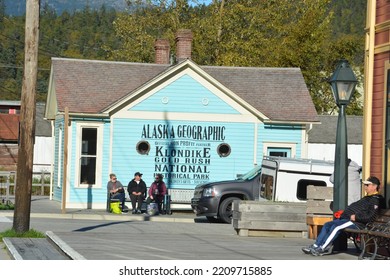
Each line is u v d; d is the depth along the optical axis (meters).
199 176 40.84
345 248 17.97
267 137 41.53
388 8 19.36
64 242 19.06
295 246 19.42
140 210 37.31
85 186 39.81
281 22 65.00
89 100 40.84
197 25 63.81
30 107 22.16
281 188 29.47
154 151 40.62
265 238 22.20
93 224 29.28
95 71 43.28
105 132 40.19
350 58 67.38
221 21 63.06
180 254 16.92
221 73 45.00
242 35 63.41
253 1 64.25
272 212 22.80
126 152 40.38
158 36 65.44
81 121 40.03
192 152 40.84
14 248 18.97
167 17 64.25
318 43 64.44
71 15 136.88
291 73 45.31
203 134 40.97
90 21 133.12
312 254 17.00
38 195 53.03
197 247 18.73
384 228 16.39
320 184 29.53
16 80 118.12
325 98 68.94
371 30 19.80
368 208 16.64
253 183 32.22
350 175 21.67
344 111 18.73
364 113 19.86
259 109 42.16
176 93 40.78
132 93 40.16
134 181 37.41
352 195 21.58
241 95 43.41
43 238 21.78
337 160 18.66
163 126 40.69
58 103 40.22
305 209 22.84
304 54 64.19
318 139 66.44
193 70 40.78
